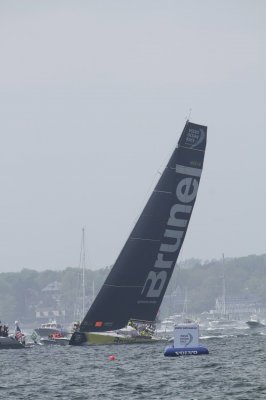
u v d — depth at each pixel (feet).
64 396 491.31
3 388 540.93
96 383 547.49
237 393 475.31
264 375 552.41
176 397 469.57
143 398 470.80
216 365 624.59
